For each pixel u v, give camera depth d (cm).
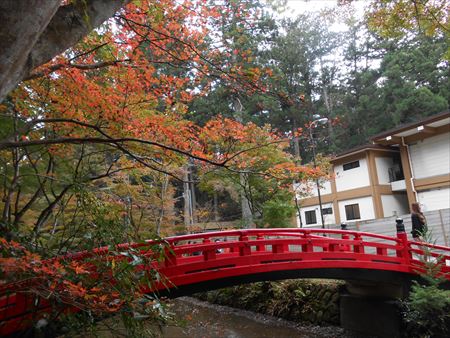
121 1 306
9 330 310
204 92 547
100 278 279
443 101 2019
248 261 572
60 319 294
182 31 447
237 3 465
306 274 677
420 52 2241
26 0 198
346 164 1998
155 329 506
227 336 918
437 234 1091
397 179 1903
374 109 2366
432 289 675
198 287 545
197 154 471
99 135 509
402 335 752
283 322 1002
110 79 488
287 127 2023
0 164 567
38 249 308
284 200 1251
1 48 193
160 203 1039
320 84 2616
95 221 331
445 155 1573
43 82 457
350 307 869
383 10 598
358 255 714
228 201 2225
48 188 620
